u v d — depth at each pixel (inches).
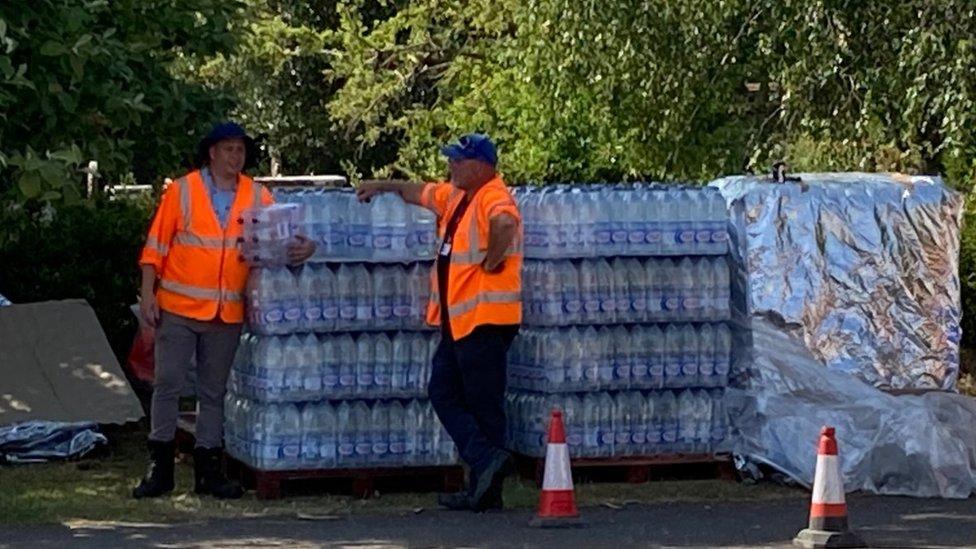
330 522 369.4
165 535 353.1
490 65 1060.5
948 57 499.2
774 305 436.1
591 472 427.5
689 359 426.0
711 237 426.9
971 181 643.5
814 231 442.6
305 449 397.1
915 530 363.3
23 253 563.2
